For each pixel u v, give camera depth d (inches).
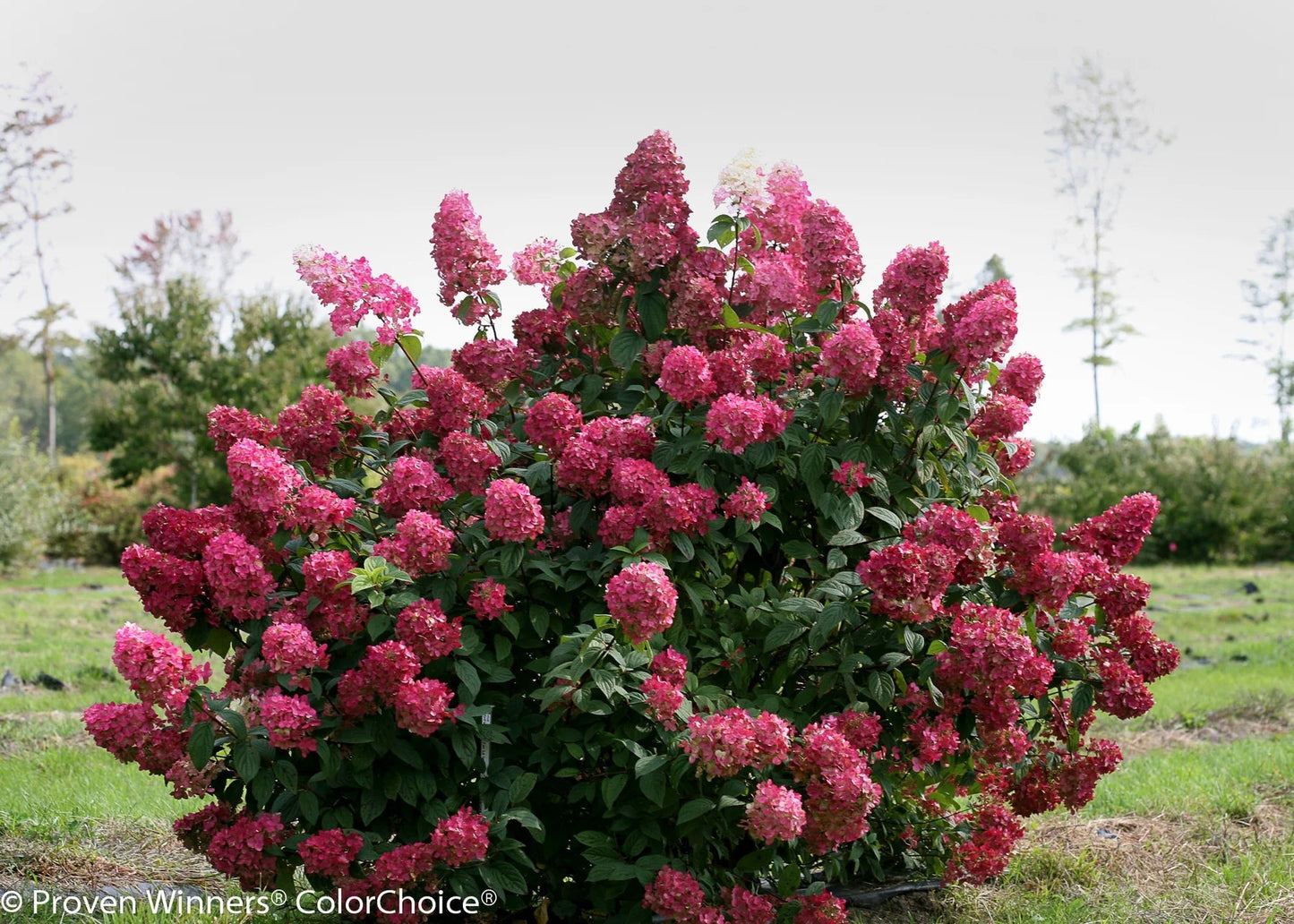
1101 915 146.8
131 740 116.6
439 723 113.1
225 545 117.7
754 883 130.3
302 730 112.0
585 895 133.0
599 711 116.3
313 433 143.8
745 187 142.5
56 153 1160.8
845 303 147.0
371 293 139.3
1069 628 139.6
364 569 117.4
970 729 134.3
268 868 118.7
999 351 132.7
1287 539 935.7
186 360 917.8
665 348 141.4
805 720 129.4
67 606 504.4
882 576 121.2
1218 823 183.8
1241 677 336.5
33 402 2628.0
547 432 131.6
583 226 142.6
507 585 124.0
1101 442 1021.2
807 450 133.9
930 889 155.3
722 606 135.7
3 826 163.9
